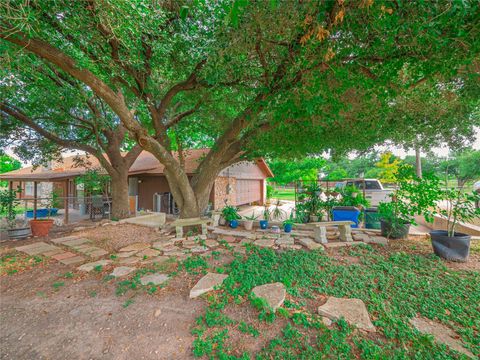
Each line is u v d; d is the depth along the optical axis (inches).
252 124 195.0
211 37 138.1
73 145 323.6
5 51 120.1
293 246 188.2
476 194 154.6
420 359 75.6
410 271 139.8
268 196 861.8
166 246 192.1
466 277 132.4
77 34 126.0
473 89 154.4
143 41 159.6
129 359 77.6
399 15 87.8
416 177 178.9
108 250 185.3
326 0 89.6
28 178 458.6
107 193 435.8
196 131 322.7
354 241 199.9
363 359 75.3
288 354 76.9
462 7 74.6
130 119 160.4
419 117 206.8
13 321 98.2
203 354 78.1
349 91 146.0
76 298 114.0
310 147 214.1
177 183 234.2
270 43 122.6
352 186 320.8
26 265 156.4
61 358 78.8
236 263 147.1
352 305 102.1
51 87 216.4
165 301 109.1
